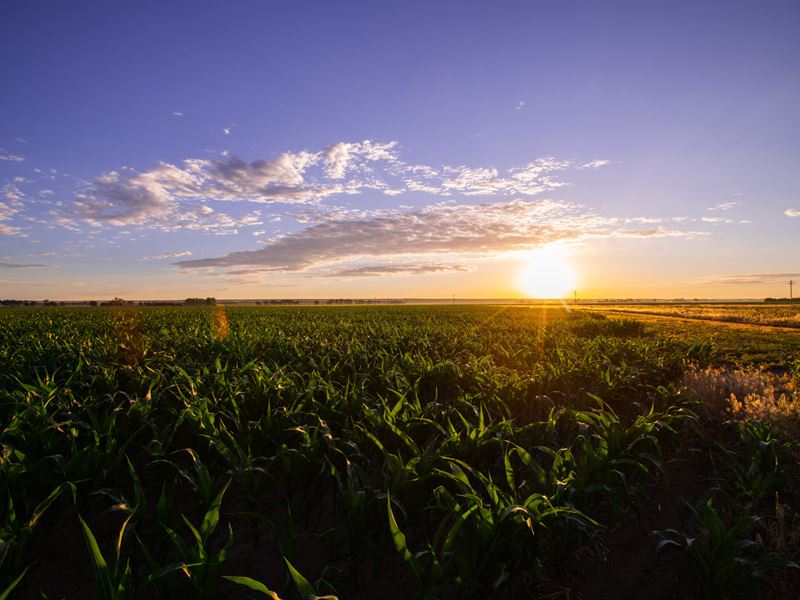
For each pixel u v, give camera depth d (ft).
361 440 17.53
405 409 20.74
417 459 14.58
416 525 15.34
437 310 205.05
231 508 16.88
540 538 13.82
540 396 25.84
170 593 10.48
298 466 15.42
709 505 12.41
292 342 46.83
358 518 12.84
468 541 11.93
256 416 21.65
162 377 25.39
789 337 80.53
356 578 12.94
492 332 70.03
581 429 18.28
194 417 18.02
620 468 17.54
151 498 17.19
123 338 46.09
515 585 12.85
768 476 15.64
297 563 13.96
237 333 56.34
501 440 16.55
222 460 18.31
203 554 10.32
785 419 21.93
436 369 29.73
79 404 20.61
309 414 19.38
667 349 52.26
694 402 24.86
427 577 10.34
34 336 54.19
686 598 12.89
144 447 16.01
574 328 82.33
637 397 31.78
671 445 23.21
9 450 14.76
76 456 14.53
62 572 13.52
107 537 15.01
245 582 8.98
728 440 24.26
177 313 136.46
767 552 13.35
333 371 28.45
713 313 165.27
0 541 11.03
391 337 54.13
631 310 217.15
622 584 13.60
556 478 14.11
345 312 173.06
